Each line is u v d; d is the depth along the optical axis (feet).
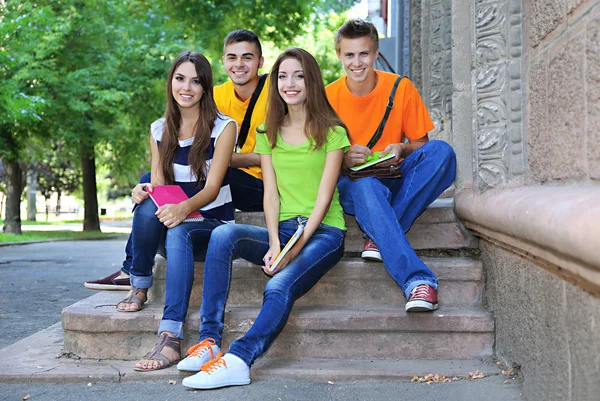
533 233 7.22
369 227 11.03
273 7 57.16
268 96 11.34
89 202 84.94
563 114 7.81
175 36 63.98
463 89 12.28
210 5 57.16
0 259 41.29
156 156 12.03
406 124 12.92
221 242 10.40
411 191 11.64
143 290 11.45
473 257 12.15
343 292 11.58
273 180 11.28
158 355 10.27
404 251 10.61
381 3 31.81
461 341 10.62
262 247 10.94
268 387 9.46
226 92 14.47
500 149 10.57
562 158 7.84
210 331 10.18
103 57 67.46
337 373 9.81
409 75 24.43
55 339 12.82
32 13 59.93
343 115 12.89
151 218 11.04
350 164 11.67
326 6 59.72
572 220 5.84
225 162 11.63
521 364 9.02
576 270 6.22
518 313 9.19
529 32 9.71
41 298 21.97
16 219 71.00
